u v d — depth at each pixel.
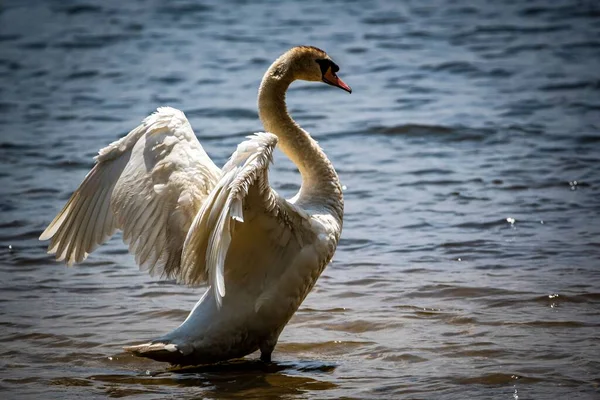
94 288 12.30
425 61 28.09
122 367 9.74
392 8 36.44
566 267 12.37
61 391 9.00
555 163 17.86
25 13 37.34
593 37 30.16
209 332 9.08
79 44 31.98
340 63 28.20
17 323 10.96
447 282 11.95
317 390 8.88
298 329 10.66
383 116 22.05
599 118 21.16
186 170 9.17
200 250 8.88
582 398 8.41
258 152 8.23
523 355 9.54
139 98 24.86
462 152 19.09
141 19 35.69
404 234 14.20
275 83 10.34
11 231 14.70
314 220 9.43
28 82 27.19
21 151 19.97
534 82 25.00
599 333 10.09
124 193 9.26
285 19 35.00
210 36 32.56
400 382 8.99
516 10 34.78
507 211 15.10
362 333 10.47
